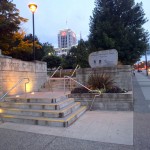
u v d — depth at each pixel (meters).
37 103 7.45
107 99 8.46
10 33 15.97
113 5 21.67
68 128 5.97
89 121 6.71
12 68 9.98
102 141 4.82
